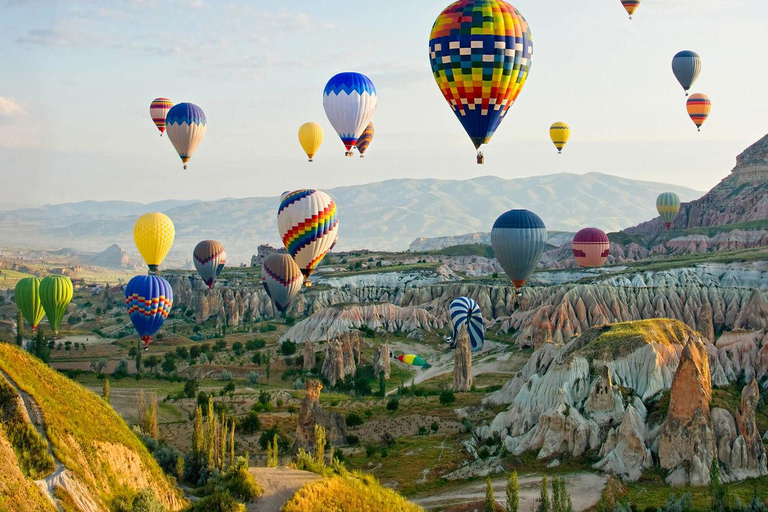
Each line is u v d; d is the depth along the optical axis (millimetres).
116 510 59312
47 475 56531
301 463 68625
